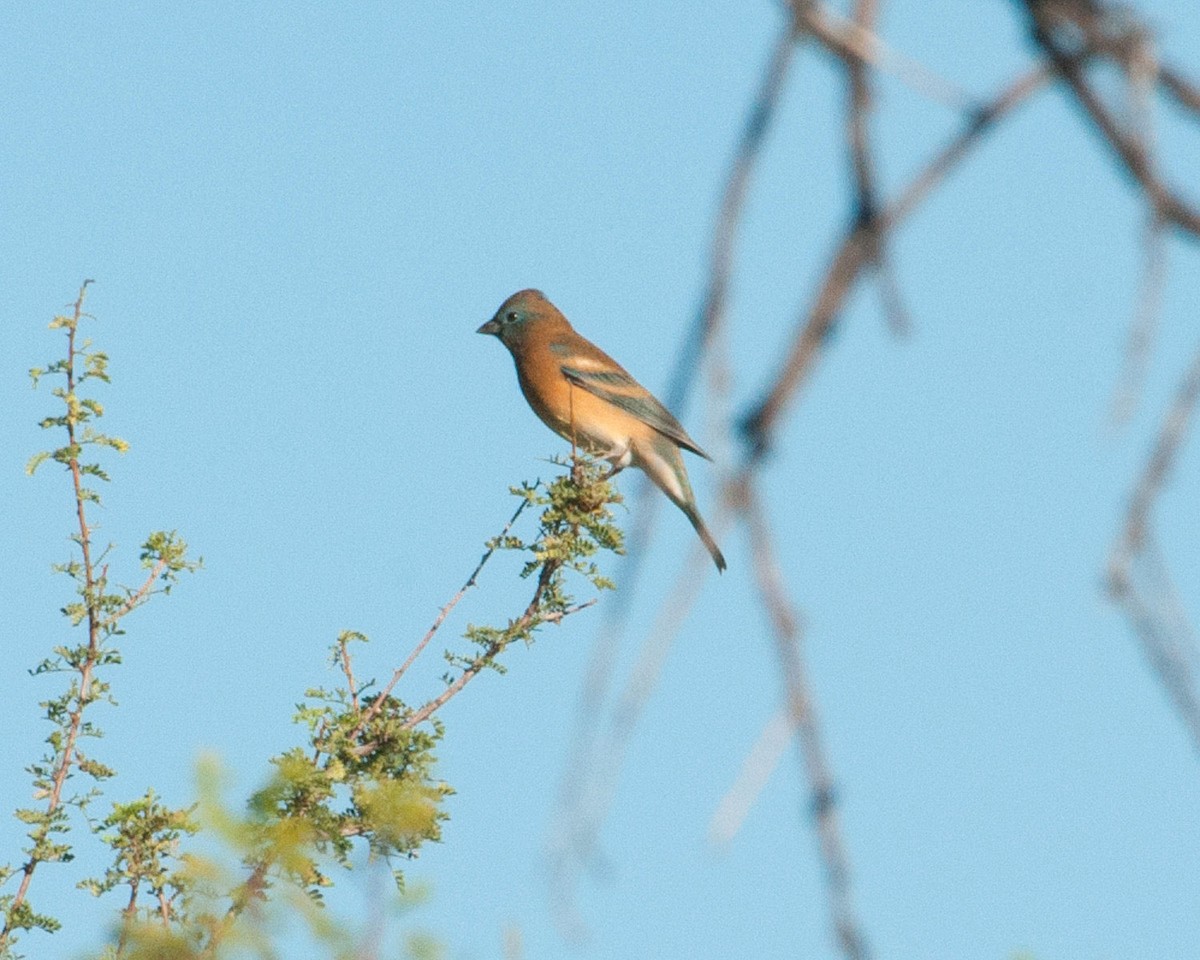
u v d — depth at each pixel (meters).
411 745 13.06
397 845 11.45
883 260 3.44
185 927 9.99
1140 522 3.45
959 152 3.53
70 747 12.68
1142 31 3.60
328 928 9.23
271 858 9.71
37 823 12.38
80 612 13.14
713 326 3.36
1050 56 3.61
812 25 3.46
